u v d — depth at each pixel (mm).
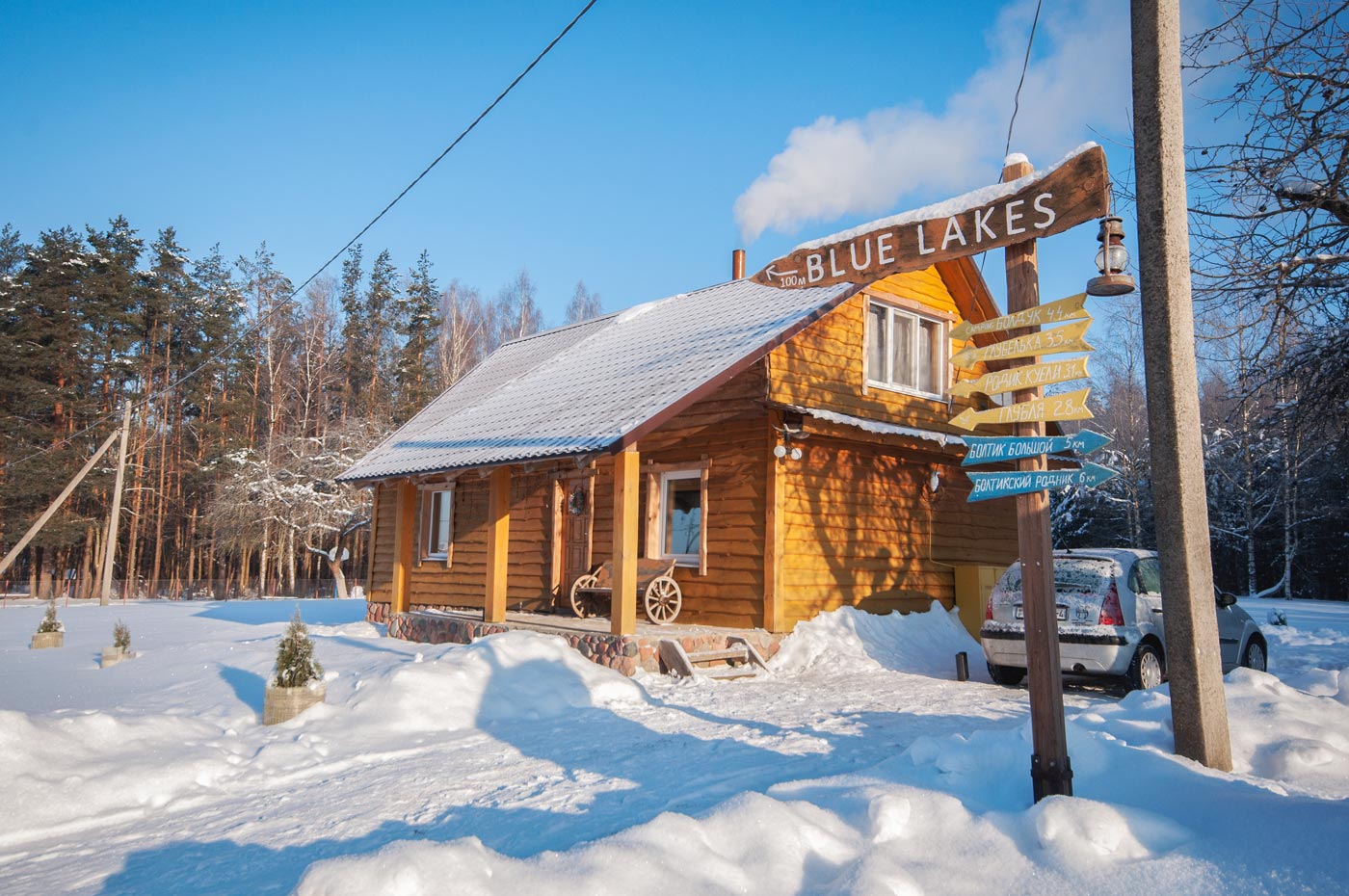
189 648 14820
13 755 6535
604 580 14391
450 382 52094
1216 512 36250
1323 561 33906
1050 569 5082
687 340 14484
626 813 5531
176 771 6840
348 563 49156
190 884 4762
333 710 8727
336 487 41094
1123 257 5270
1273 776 5590
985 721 8188
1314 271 8531
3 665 14383
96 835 5793
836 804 4918
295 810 6051
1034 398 5246
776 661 11867
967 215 5758
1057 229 5305
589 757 7098
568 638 11367
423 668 9250
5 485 40500
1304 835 3828
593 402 13086
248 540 40062
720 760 6781
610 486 14938
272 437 44344
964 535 15898
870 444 14117
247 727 8656
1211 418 32938
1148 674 9555
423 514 19328
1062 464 16328
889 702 9211
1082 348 5027
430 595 18641
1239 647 10625
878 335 14773
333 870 3625
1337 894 3391
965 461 5465
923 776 5383
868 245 6352
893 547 14375
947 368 15656
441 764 7129
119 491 33938
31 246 46438
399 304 52594
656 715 8727
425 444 16203
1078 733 5516
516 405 15961
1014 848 4191
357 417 46938
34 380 42844
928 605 14766
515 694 9188
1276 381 10133
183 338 50062
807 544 12969
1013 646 10094
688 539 13898
